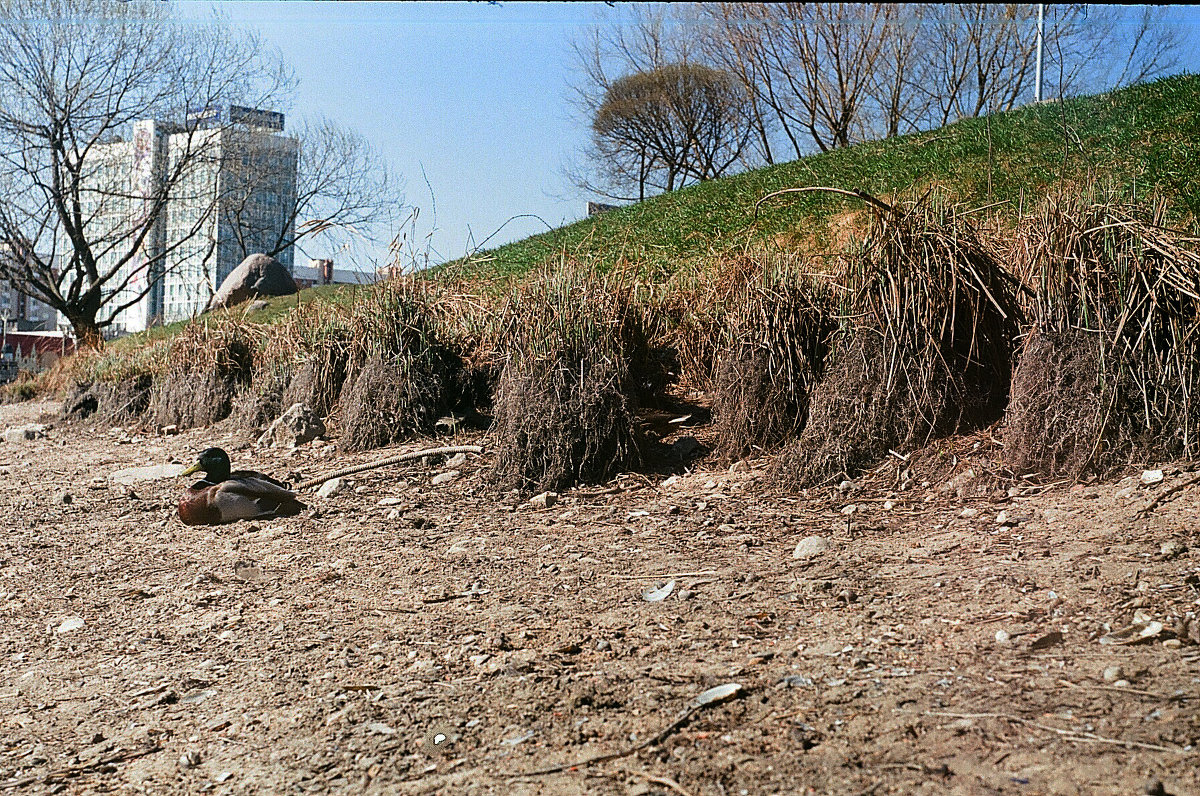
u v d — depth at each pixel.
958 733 2.50
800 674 3.12
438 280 10.19
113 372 14.02
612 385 7.14
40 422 14.34
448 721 3.13
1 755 3.30
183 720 3.47
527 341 7.36
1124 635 3.13
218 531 6.65
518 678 3.43
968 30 32.50
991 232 7.00
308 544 6.07
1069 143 11.08
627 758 2.66
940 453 5.90
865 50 34.44
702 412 7.90
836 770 2.40
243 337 12.31
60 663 4.25
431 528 6.23
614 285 8.30
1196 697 2.53
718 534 5.43
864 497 5.79
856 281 6.46
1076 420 5.41
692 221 13.46
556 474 6.94
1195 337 5.43
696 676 3.24
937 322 6.19
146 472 9.27
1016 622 3.38
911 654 3.19
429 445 8.46
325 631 4.32
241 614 4.73
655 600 4.29
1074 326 5.57
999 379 6.22
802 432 6.68
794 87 36.53
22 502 8.22
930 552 4.57
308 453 9.16
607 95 42.41
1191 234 6.07
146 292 37.38
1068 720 2.49
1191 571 3.68
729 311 7.52
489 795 2.57
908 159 13.48
